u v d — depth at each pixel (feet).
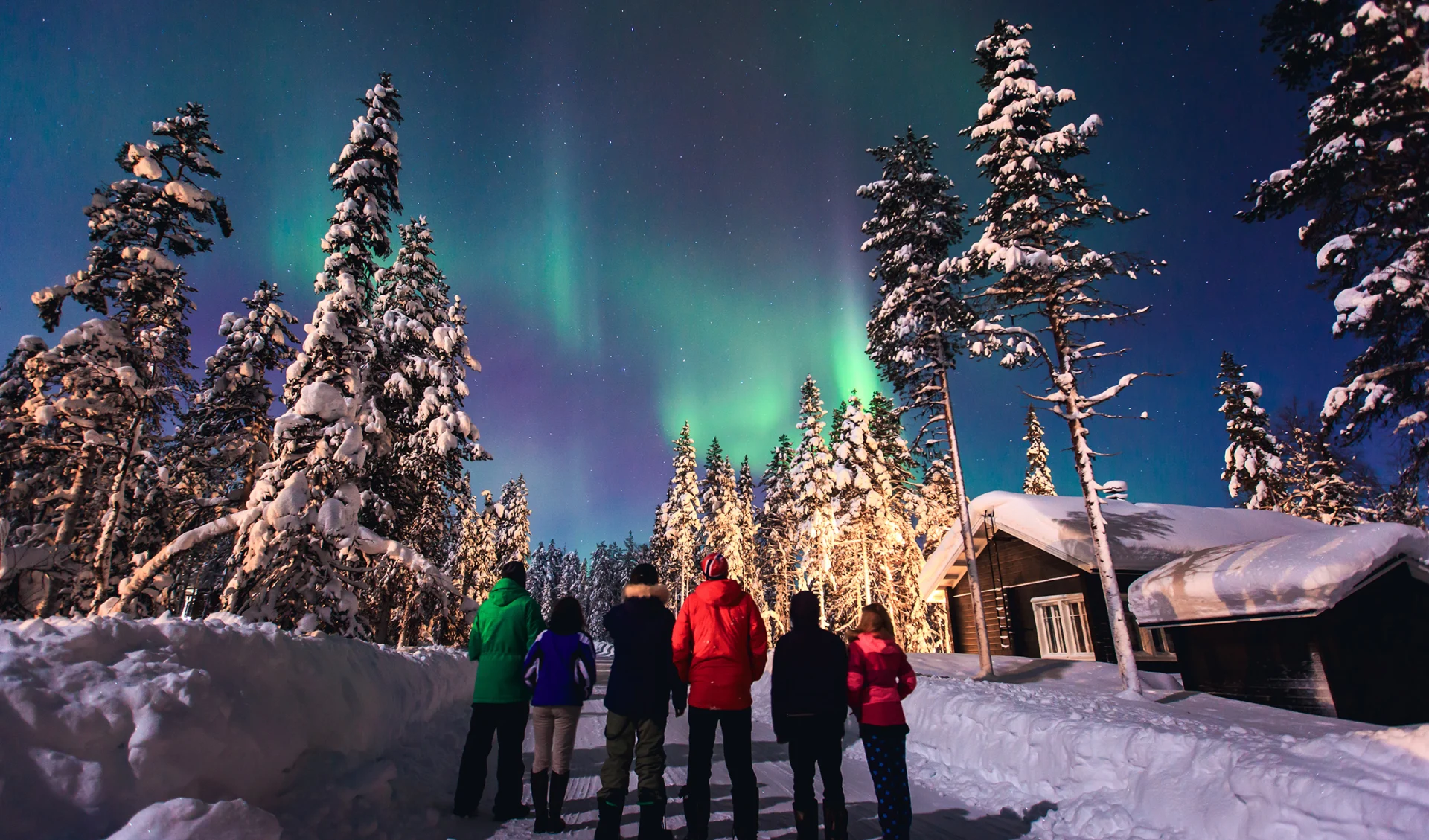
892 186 59.57
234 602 37.37
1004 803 20.29
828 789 13.87
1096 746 20.12
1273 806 14.40
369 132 54.95
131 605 40.14
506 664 16.60
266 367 68.28
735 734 13.69
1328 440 41.29
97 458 50.24
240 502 52.60
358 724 15.90
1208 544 56.18
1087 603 54.80
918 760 27.12
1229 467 106.63
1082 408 39.22
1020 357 41.93
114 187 54.95
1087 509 38.24
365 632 40.24
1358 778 13.82
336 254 50.08
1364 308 35.70
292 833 11.19
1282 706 35.60
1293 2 36.99
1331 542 35.22
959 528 68.49
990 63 49.93
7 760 8.42
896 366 58.34
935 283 54.29
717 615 14.47
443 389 63.46
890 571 86.74
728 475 155.33
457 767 19.86
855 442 90.89
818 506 105.50
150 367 53.01
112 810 9.00
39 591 43.65
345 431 42.42
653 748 13.76
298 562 38.73
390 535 54.24
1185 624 41.19
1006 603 65.36
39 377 50.14
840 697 14.57
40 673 9.61
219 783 10.82
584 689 16.06
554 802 15.03
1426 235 35.60
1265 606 35.88
